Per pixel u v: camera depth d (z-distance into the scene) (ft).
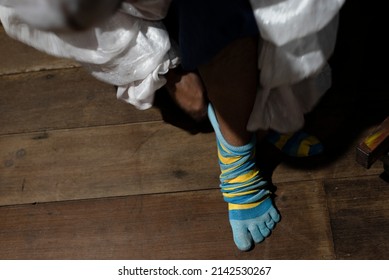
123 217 4.57
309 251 4.25
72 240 4.54
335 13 3.26
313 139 4.56
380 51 4.91
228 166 4.17
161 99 4.99
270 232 4.34
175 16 3.57
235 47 3.34
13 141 5.03
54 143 4.97
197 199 4.56
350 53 4.94
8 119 5.15
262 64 3.50
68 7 2.18
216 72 3.49
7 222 4.67
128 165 4.79
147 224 4.52
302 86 4.17
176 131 4.86
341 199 4.39
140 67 3.88
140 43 3.77
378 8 5.03
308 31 3.23
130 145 4.87
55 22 2.26
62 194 4.74
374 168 4.46
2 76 5.38
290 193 4.47
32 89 5.27
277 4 3.12
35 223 4.64
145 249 4.44
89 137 4.96
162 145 4.83
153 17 3.57
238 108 3.76
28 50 5.48
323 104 4.76
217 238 4.40
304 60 3.51
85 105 5.12
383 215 4.29
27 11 2.31
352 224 4.29
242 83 3.58
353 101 4.75
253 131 3.99
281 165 4.59
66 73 5.31
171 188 4.64
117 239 4.50
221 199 4.53
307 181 4.50
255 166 4.28
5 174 4.88
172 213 4.53
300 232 4.32
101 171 4.79
